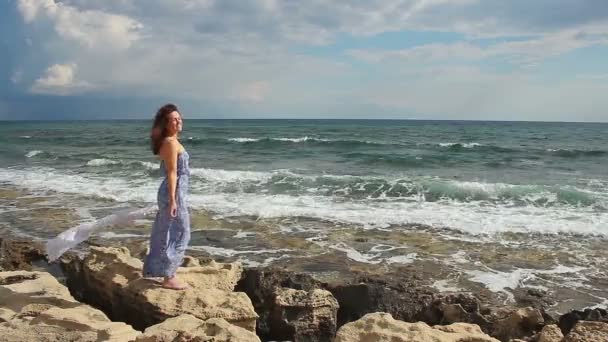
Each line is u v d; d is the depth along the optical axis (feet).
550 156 87.20
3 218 36.94
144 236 31.73
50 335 14.10
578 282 25.09
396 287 21.98
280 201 43.24
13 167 69.21
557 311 21.61
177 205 16.93
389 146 105.91
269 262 27.37
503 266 27.32
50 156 83.41
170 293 17.19
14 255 25.50
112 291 18.53
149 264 17.31
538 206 42.37
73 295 20.58
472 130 217.36
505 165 73.77
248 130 202.59
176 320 14.85
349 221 36.55
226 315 16.43
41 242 30.35
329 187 49.96
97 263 20.21
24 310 16.14
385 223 36.06
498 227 35.09
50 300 17.25
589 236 33.24
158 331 13.94
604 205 42.50
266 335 18.48
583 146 114.32
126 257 20.42
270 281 20.67
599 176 62.95
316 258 28.14
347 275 25.31
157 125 16.62
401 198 45.50
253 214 38.40
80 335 14.10
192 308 16.53
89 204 42.01
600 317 18.35
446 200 44.75
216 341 13.33
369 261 27.76
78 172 62.80
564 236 33.22
